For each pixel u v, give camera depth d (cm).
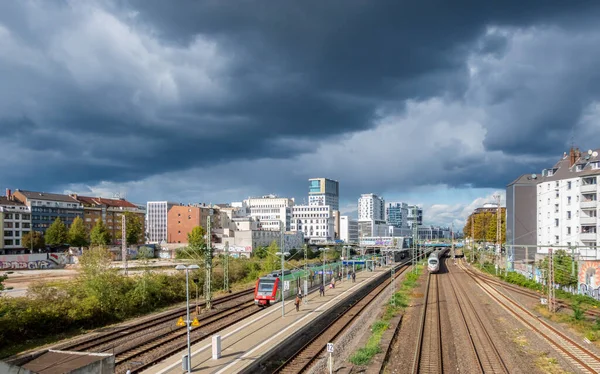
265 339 3067
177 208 15150
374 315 4362
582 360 2625
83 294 4138
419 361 2673
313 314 4028
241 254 12175
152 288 4891
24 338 3366
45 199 12900
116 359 2698
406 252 15912
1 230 11438
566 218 8212
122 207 15338
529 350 2889
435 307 4719
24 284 6162
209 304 4603
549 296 4247
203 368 2452
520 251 9419
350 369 2547
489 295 5519
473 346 2977
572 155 8412
